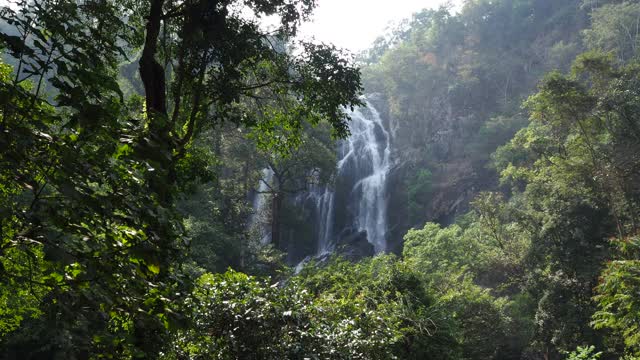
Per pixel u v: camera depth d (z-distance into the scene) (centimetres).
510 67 8231
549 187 3378
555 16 8806
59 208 394
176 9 1019
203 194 3669
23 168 388
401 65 8644
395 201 6456
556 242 3150
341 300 1241
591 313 2848
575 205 3083
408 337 1614
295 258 5616
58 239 394
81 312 410
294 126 1369
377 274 1972
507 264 3725
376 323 1235
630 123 2870
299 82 1233
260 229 5153
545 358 3162
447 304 2533
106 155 447
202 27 1018
